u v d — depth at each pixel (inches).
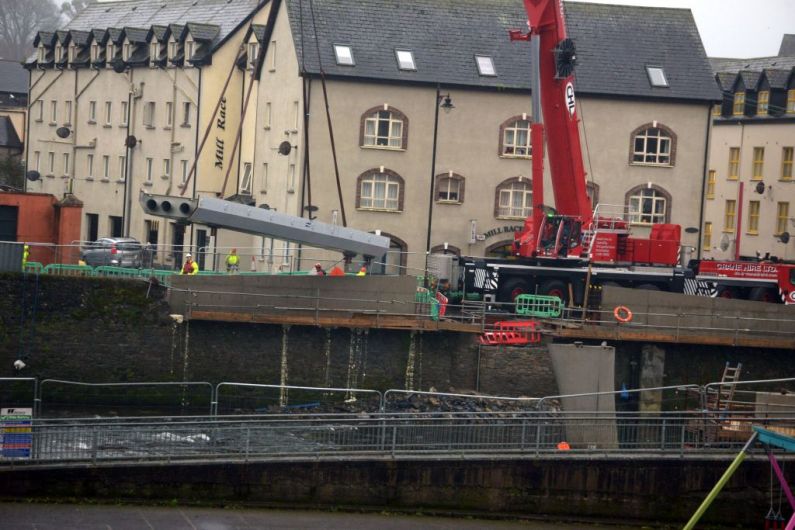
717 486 1585.9
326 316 2596.0
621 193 3452.3
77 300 2487.7
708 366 2719.0
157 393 2495.1
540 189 2817.4
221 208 2503.7
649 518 1776.6
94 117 4480.8
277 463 1696.6
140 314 2509.8
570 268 2913.4
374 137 3324.3
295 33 3326.8
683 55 3543.3
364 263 2805.1
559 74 2743.6
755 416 2014.0
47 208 3132.4
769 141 4160.9
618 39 3538.4
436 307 2669.8
